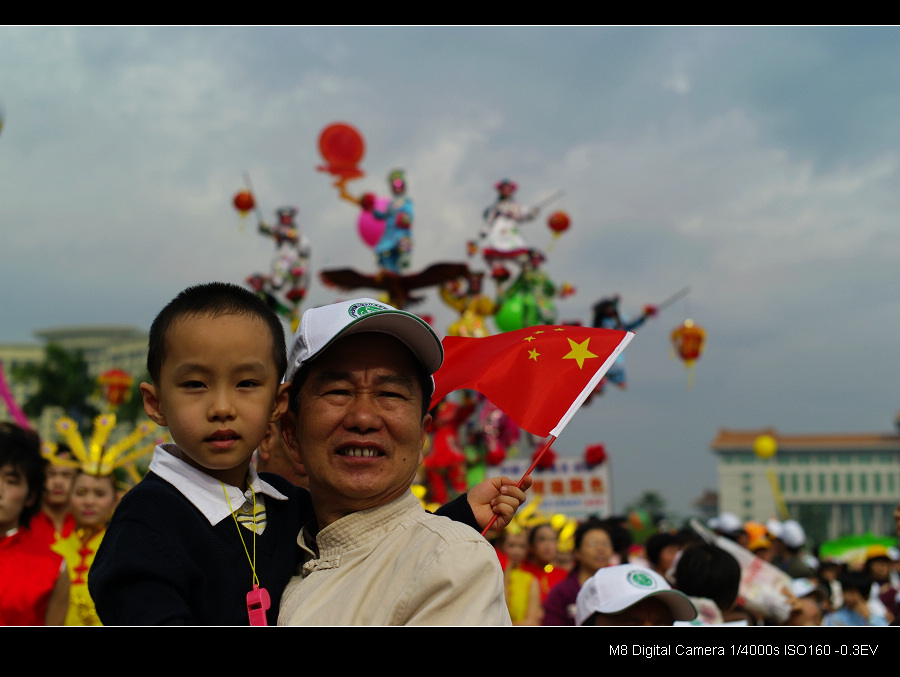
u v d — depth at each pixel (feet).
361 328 7.44
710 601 13.12
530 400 8.86
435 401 9.14
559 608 18.54
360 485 7.25
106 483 16.89
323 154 44.06
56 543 16.11
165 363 7.20
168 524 7.00
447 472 44.42
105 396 43.55
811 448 319.27
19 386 126.72
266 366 7.29
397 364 7.51
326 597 6.86
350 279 43.60
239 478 7.62
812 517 296.71
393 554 6.88
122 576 6.65
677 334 42.60
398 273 43.88
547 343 9.23
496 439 44.70
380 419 7.34
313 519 8.16
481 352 9.60
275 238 46.57
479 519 8.21
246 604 7.07
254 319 7.28
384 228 44.98
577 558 19.38
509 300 45.68
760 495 321.52
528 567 25.04
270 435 8.89
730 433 334.44
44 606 13.57
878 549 36.78
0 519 13.29
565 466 45.52
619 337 9.16
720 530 30.71
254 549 7.36
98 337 324.60
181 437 7.13
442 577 6.28
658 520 64.13
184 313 7.19
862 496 313.73
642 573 11.40
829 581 33.06
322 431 7.36
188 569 6.84
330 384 7.39
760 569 17.20
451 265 42.47
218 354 7.07
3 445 13.37
